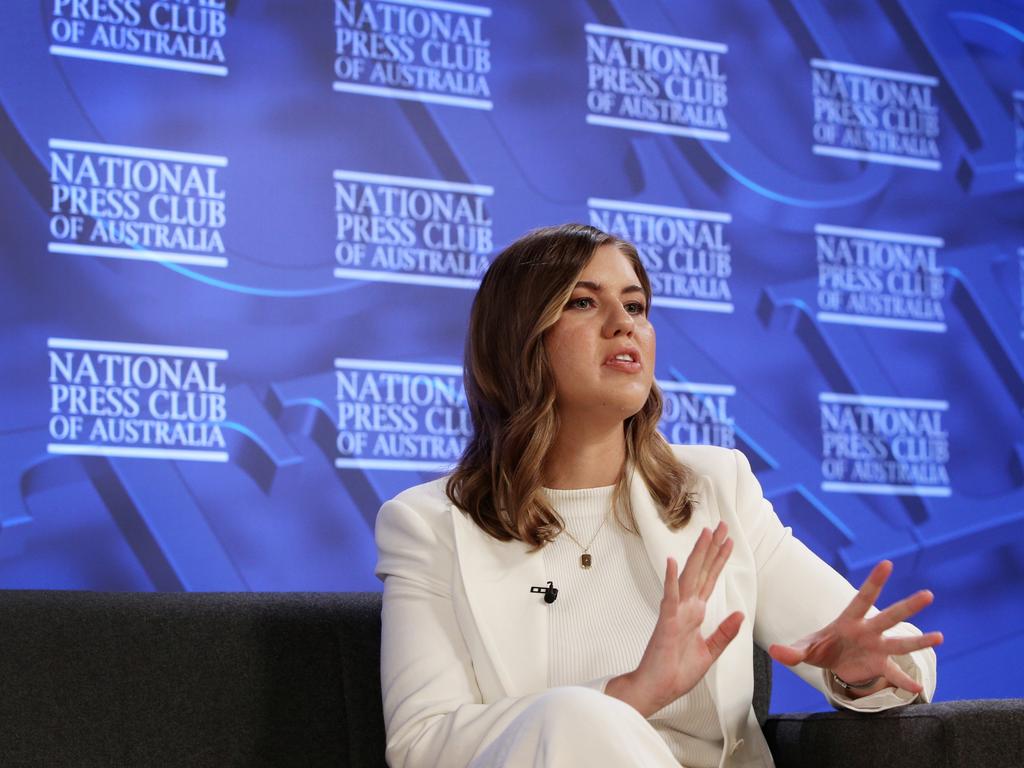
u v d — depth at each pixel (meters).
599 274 6.39
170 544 9.54
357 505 10.05
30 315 9.41
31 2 9.73
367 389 10.20
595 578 6.20
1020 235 12.52
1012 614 11.88
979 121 12.55
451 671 5.95
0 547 9.15
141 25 9.98
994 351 12.22
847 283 11.84
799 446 11.42
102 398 9.52
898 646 5.41
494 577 6.17
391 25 10.69
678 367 11.15
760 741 5.97
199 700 6.13
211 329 9.84
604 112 11.27
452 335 10.51
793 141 11.88
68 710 5.95
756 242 11.59
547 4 11.21
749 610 6.15
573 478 6.44
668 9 11.62
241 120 10.13
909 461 11.78
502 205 10.82
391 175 10.52
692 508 6.34
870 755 5.43
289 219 10.16
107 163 9.75
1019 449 12.15
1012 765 5.13
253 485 9.80
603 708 4.80
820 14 12.14
